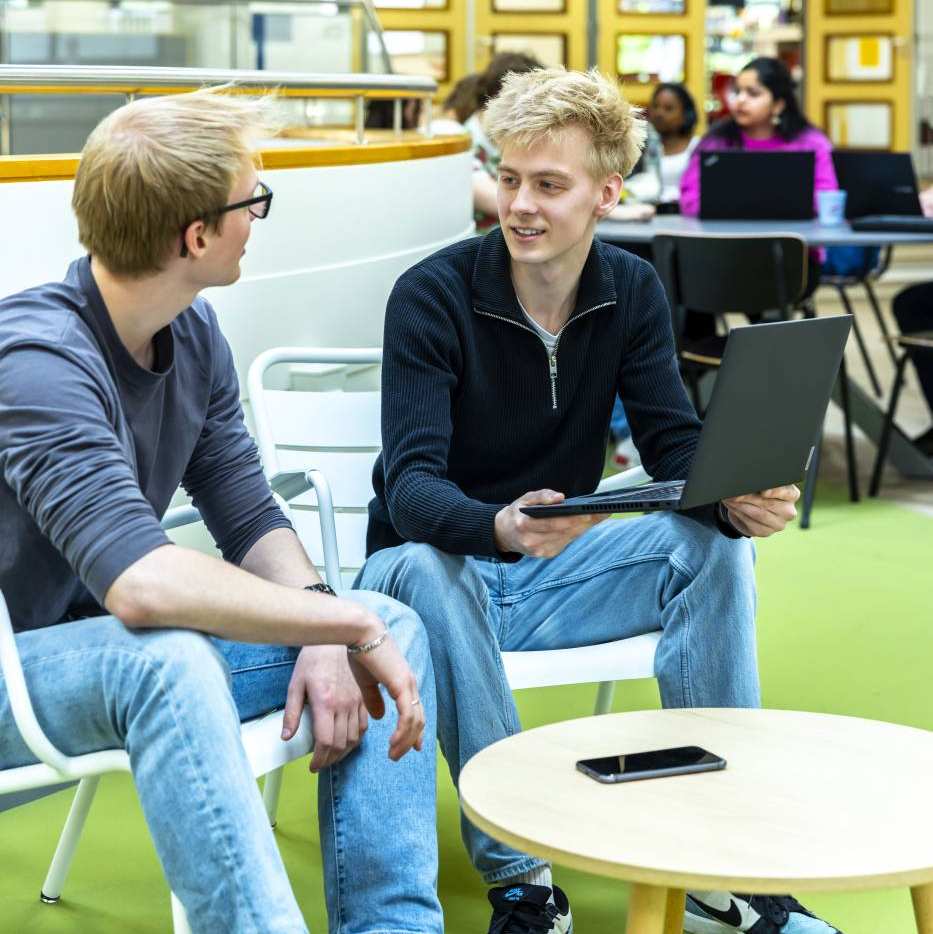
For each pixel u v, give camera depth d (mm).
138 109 1621
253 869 1457
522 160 2008
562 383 2137
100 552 1508
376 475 2193
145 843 2361
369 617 1631
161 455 1771
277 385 3111
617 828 1386
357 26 4797
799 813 1421
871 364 6359
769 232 4617
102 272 1641
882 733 1644
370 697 1674
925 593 3705
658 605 2053
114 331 1650
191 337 1811
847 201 5742
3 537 1624
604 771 1512
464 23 9258
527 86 2023
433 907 1666
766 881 1288
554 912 1869
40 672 1552
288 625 1572
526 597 2109
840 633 3400
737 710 1728
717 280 4414
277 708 1807
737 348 1702
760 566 3945
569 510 1788
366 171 3318
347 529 2441
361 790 1696
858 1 9445
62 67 2645
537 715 2924
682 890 1663
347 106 4941
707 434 1732
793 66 9664
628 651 2029
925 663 3197
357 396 2438
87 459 1529
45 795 2551
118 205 1585
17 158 2510
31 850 2332
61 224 2561
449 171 3932
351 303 3307
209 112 1632
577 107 1994
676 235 4480
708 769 1528
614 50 9453
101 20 4945
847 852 1332
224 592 1531
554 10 9336
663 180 6359
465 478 2164
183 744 1474
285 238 3066
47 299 1631
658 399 2180
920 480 4938
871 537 4227
